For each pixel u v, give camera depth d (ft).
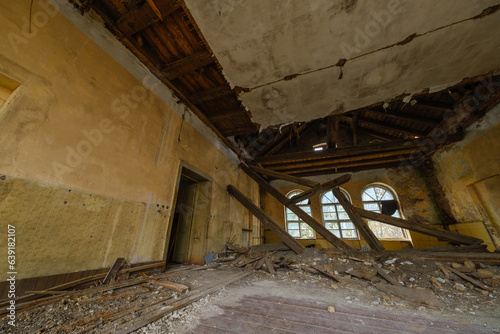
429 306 6.85
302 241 29.25
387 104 15.93
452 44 10.82
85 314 5.31
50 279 6.54
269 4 9.03
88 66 8.98
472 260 11.05
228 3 9.00
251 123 19.90
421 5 8.98
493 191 17.46
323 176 32.07
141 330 4.61
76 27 8.80
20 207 6.11
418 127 23.56
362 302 7.07
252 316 5.63
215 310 6.00
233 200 22.24
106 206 8.75
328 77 13.26
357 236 27.48
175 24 11.15
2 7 6.52
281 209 32.48
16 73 6.53
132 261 9.59
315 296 7.65
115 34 10.70
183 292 7.42
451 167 22.12
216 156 20.03
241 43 11.00
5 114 6.20
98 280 7.90
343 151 23.18
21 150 6.34
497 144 16.38
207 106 17.85
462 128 19.48
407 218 26.14
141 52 11.85
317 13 9.38
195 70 14.21
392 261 11.67
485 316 5.95
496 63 12.03
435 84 13.80
